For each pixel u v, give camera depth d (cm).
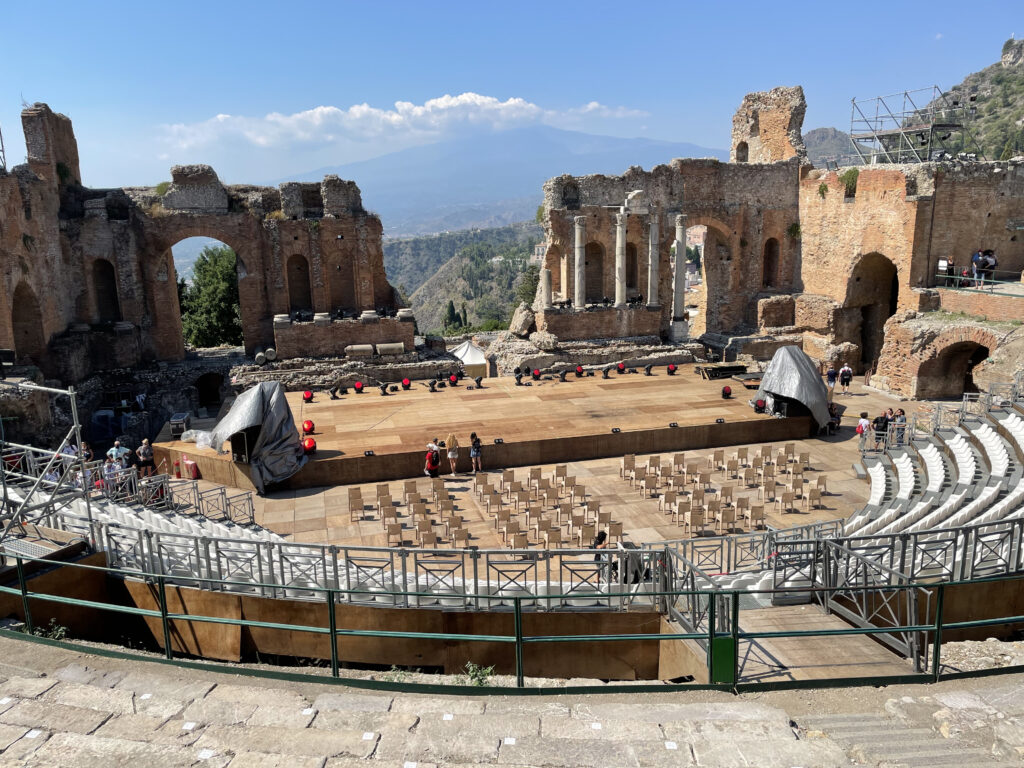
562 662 1686
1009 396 3105
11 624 1489
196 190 4450
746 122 5569
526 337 4778
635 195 4812
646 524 2272
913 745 823
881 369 4378
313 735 851
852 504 2439
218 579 1694
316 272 4638
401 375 4272
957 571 1609
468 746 824
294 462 2636
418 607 1678
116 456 2600
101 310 4594
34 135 4084
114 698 948
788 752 804
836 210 4959
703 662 1390
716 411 3300
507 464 2853
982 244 4528
